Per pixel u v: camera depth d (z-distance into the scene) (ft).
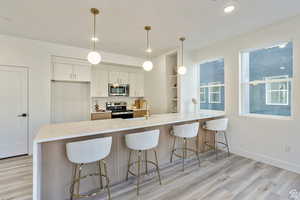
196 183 7.47
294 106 8.37
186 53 13.75
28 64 11.19
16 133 10.94
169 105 15.17
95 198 6.48
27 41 11.14
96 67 15.38
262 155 9.71
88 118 14.40
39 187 5.50
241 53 10.96
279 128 8.96
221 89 12.64
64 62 12.72
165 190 6.95
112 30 9.70
